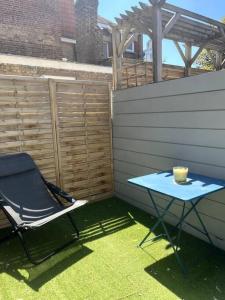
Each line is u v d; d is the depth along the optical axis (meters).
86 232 3.01
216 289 2.04
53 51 8.45
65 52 9.58
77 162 3.75
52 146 3.50
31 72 5.93
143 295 1.99
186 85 2.73
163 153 3.15
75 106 3.64
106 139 4.01
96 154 3.93
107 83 3.90
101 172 4.02
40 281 2.19
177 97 2.85
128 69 4.57
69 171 3.69
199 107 2.62
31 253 2.62
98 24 11.12
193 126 2.71
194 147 2.73
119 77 4.17
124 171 3.91
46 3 8.21
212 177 2.55
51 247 2.72
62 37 9.28
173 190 2.14
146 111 3.32
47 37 8.29
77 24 10.23
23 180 2.94
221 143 2.45
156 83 3.11
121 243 2.74
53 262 2.45
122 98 3.73
